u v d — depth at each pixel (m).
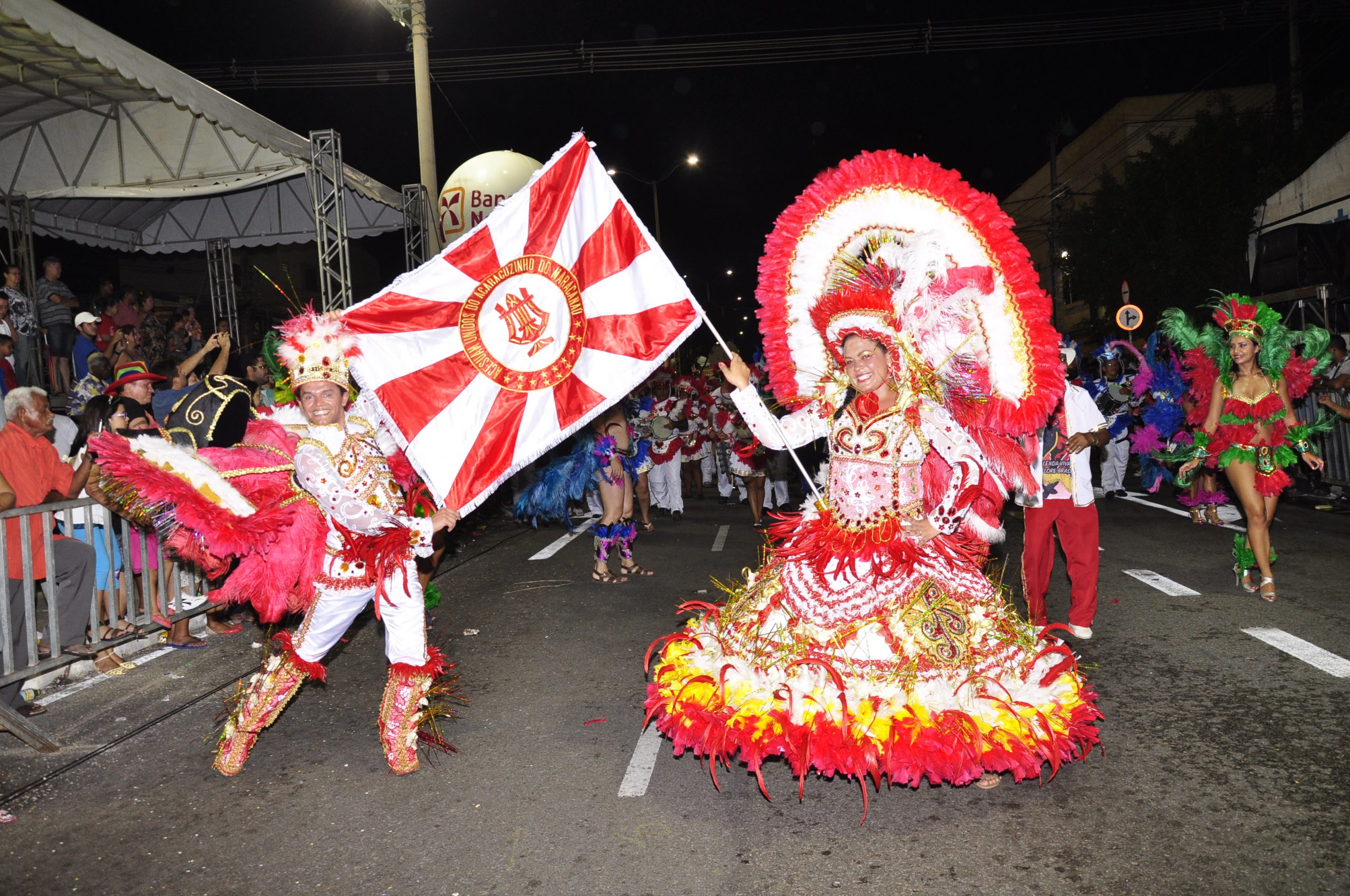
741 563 8.89
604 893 3.20
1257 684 5.04
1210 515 10.16
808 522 4.06
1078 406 5.83
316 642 4.20
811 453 11.65
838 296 3.90
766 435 4.34
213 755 4.50
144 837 3.70
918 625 3.70
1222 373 6.97
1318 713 4.58
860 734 3.52
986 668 3.75
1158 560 8.34
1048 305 3.87
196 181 11.56
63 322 11.10
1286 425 6.71
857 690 3.64
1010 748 3.55
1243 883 3.12
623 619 6.88
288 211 15.47
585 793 4.01
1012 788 3.92
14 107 10.89
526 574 8.64
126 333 10.30
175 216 15.39
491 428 4.64
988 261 3.91
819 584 3.83
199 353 7.00
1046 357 3.86
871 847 3.47
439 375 4.57
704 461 14.88
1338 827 3.46
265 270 20.89
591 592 7.81
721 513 12.80
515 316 4.73
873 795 3.91
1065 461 5.86
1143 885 3.12
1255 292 15.21
